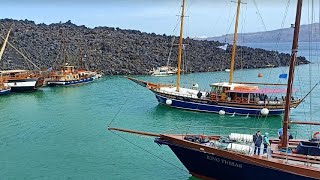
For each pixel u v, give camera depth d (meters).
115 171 38.50
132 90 95.81
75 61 134.25
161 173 37.84
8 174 37.94
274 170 28.75
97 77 120.12
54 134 53.22
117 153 44.22
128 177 36.84
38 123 60.19
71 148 46.41
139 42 162.62
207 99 68.31
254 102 66.19
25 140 50.16
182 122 62.06
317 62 188.38
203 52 164.12
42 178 36.91
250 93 66.94
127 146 46.94
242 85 70.19
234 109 66.69
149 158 42.34
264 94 67.62
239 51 173.25
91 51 145.75
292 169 27.92
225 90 68.19
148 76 130.50
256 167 29.59
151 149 45.59
